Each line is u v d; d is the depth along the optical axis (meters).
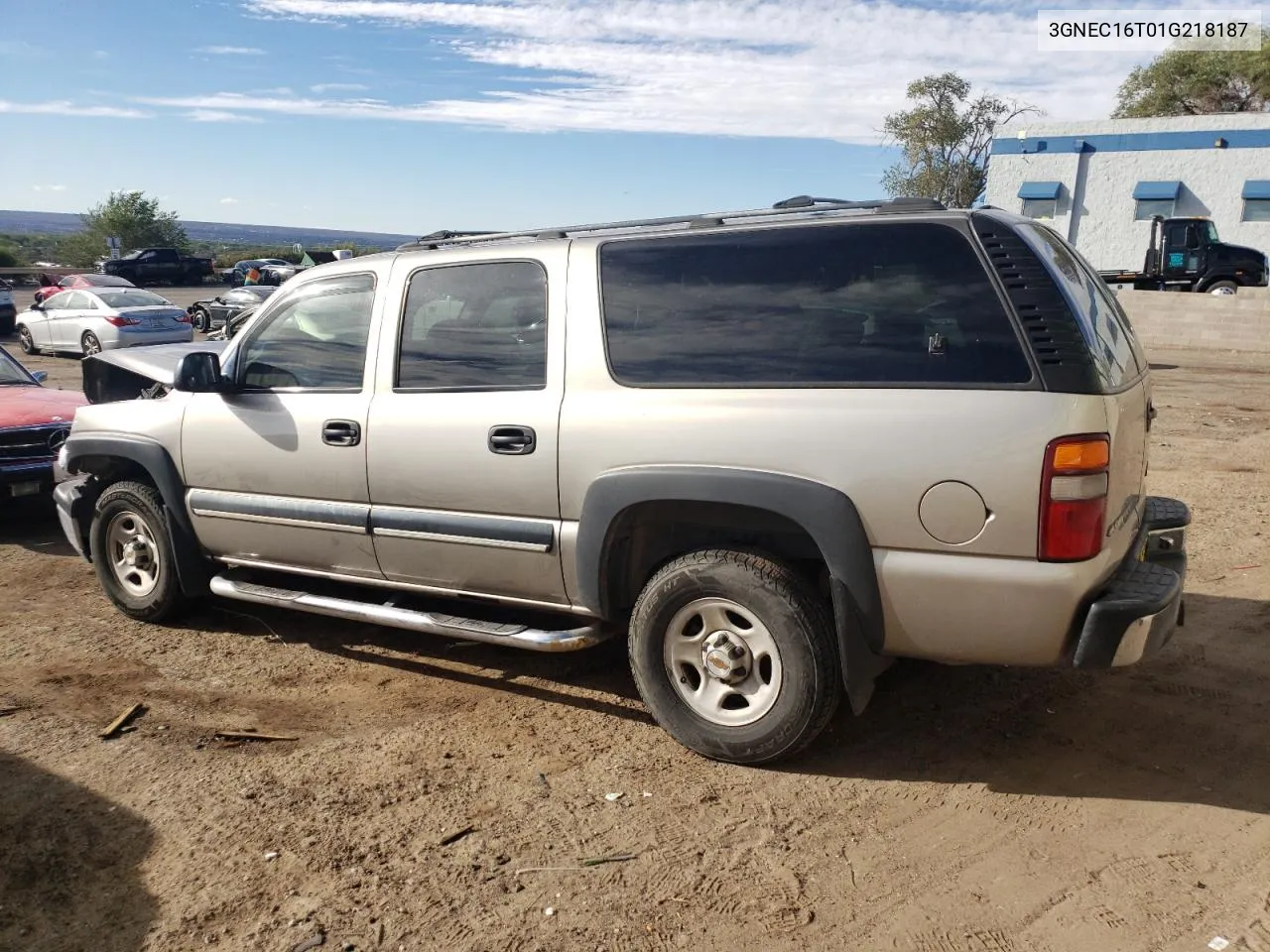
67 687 4.64
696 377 3.69
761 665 3.73
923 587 3.35
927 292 3.39
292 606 4.76
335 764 3.88
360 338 4.50
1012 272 3.30
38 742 4.08
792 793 3.61
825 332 3.53
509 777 3.76
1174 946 2.75
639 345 3.82
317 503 4.59
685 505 3.72
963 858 3.19
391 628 5.41
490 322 4.16
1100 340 3.46
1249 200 29.39
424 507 4.29
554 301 4.00
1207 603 5.45
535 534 4.00
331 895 3.06
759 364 3.60
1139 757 3.82
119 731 4.18
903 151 38.97
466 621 4.29
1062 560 3.20
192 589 5.22
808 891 3.04
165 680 4.72
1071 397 3.18
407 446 4.25
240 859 3.25
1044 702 4.30
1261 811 3.43
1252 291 20.55
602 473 3.81
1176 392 13.89
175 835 3.39
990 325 3.29
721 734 3.76
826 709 3.62
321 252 39.00
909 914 2.92
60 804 3.60
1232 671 4.57
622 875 3.14
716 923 2.90
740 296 3.69
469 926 2.91
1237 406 12.63
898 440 3.33
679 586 3.76
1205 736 3.97
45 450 7.38
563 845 3.30
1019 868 3.13
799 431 3.47
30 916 2.99
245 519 4.84
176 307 20.53
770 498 3.49
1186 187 30.25
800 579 3.62
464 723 4.23
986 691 4.43
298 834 3.39
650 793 3.62
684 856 3.23
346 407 4.45
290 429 4.60
